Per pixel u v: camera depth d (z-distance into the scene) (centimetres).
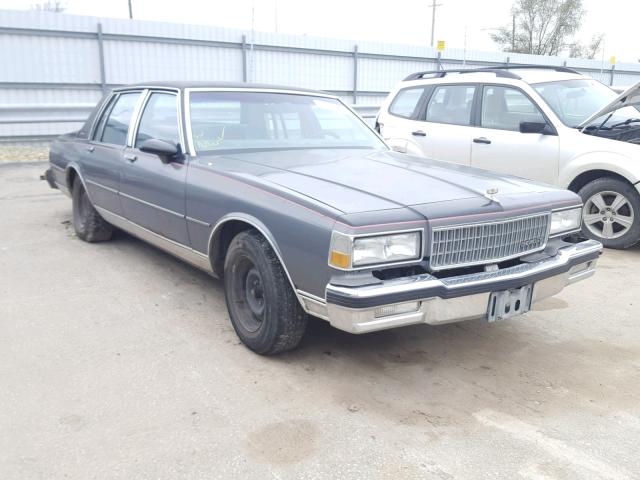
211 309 432
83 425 283
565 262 348
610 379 341
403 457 262
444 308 304
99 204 552
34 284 480
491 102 693
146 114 486
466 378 339
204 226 385
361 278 289
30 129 1460
